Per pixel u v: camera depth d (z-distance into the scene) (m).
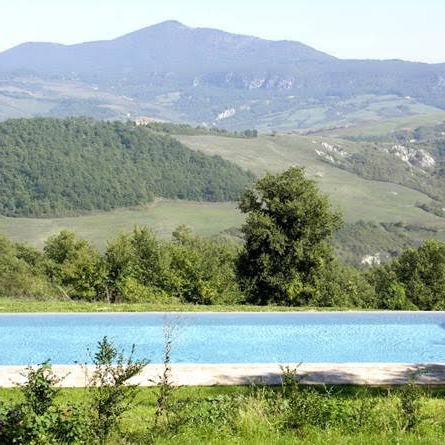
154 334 22.17
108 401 6.76
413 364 13.81
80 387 11.34
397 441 7.36
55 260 34.06
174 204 187.88
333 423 8.16
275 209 29.45
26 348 20.20
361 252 151.12
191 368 13.27
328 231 30.06
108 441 6.62
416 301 32.91
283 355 19.67
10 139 171.75
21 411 6.22
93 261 28.19
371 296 31.14
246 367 13.38
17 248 43.47
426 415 8.55
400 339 22.20
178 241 41.47
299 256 29.05
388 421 8.18
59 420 6.45
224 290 29.02
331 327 23.88
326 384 12.01
